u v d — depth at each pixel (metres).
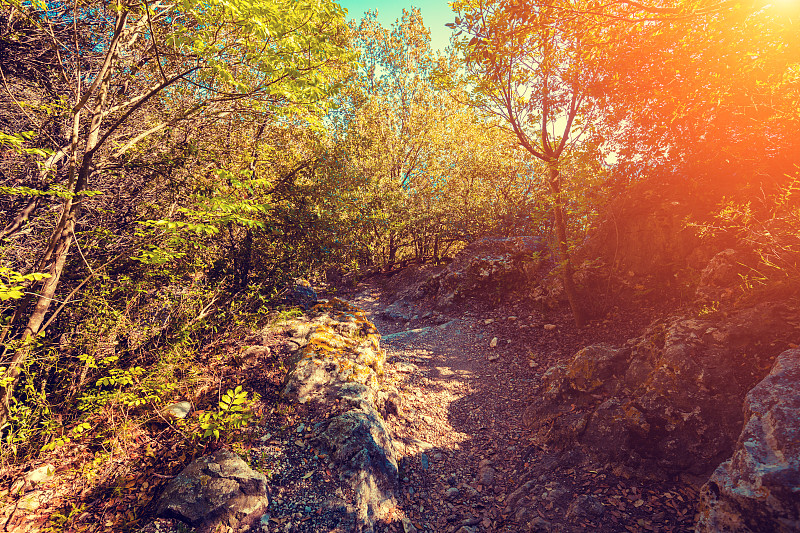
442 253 19.39
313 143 9.38
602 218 8.28
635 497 3.98
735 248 5.52
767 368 3.98
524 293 10.88
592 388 5.45
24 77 4.85
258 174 8.34
